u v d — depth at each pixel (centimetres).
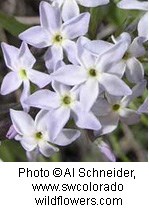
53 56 16
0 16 19
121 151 26
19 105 17
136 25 16
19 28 19
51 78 16
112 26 22
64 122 16
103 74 16
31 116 17
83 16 16
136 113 17
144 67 17
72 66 16
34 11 27
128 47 16
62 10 16
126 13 18
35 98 16
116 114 17
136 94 16
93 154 27
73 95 16
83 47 16
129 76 16
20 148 22
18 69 17
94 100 15
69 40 16
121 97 17
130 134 27
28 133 17
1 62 25
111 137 26
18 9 27
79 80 16
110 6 19
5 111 17
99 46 15
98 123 16
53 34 16
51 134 16
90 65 16
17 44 24
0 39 24
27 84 16
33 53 17
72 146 27
